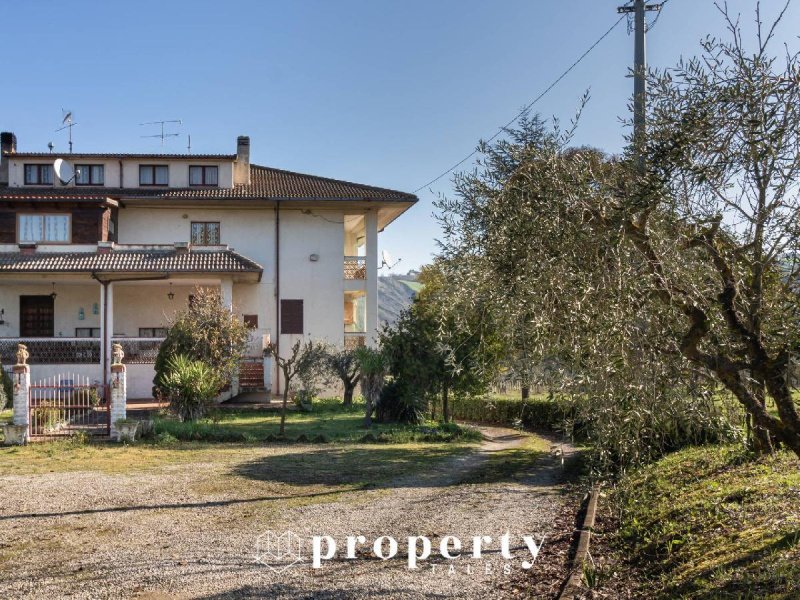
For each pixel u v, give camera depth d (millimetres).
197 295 25781
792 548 6555
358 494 12328
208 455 16609
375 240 32250
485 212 6102
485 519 10391
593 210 5184
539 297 5285
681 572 7016
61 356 27812
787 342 5195
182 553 8508
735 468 10219
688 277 5285
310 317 31734
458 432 21625
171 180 32250
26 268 26562
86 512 10766
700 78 5035
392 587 7254
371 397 22609
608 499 5816
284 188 32812
